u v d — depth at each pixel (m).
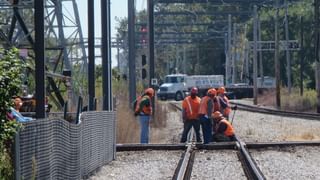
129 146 42.88
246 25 191.88
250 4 142.88
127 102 74.06
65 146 25.75
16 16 40.28
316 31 100.19
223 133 46.66
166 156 39.53
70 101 47.94
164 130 65.00
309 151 41.16
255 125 70.31
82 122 29.47
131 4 76.69
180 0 133.25
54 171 23.73
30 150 20.50
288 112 97.25
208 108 45.28
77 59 65.69
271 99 138.25
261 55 178.38
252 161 33.75
